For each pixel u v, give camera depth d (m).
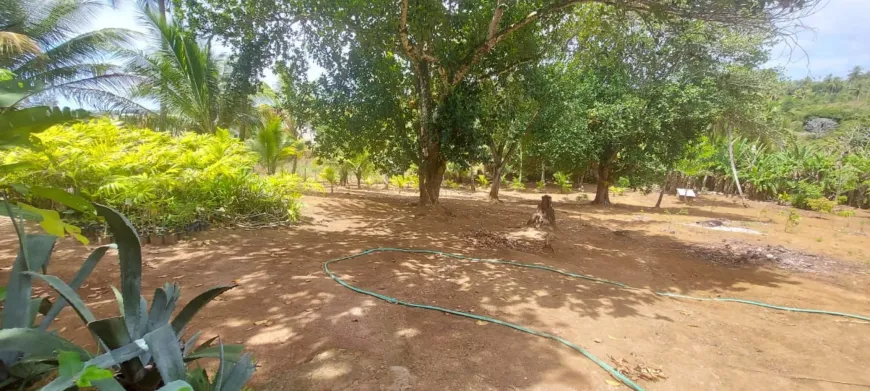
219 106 14.45
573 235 9.08
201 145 8.40
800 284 6.08
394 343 3.09
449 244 7.09
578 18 10.89
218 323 3.25
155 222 6.06
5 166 1.73
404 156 11.41
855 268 7.24
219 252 5.49
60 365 1.12
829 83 68.19
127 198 5.89
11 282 1.58
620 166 17.05
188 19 7.96
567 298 4.54
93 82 11.88
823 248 8.92
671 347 3.47
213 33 8.04
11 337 1.30
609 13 9.59
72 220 5.59
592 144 15.23
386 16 7.93
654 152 14.86
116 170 6.23
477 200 17.25
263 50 8.65
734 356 3.40
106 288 3.83
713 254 8.03
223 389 1.48
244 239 6.37
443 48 9.58
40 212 1.75
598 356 3.16
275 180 8.13
